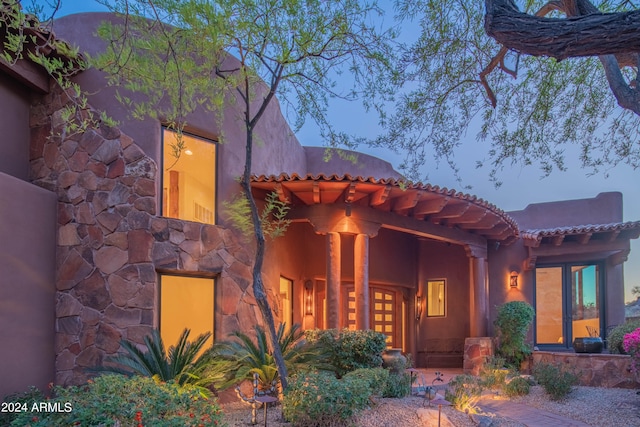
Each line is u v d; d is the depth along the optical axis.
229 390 8.72
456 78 7.35
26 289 7.50
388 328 14.57
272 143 12.05
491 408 8.78
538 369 10.16
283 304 11.73
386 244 14.49
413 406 8.04
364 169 16.58
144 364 7.29
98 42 8.60
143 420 4.89
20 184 7.53
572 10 4.16
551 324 14.23
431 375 12.72
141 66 6.61
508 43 3.42
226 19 6.38
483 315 13.23
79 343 7.95
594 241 13.62
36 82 8.24
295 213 10.77
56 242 8.24
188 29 6.45
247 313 9.39
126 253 8.16
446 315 14.85
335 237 10.48
